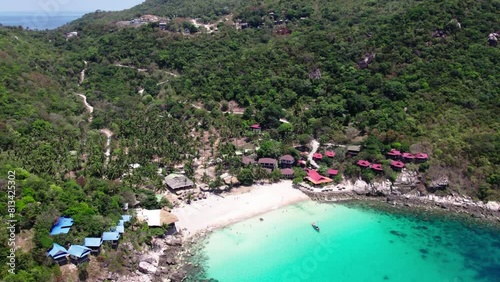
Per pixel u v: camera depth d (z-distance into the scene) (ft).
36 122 362.94
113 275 220.02
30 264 195.72
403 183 345.31
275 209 314.76
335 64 485.56
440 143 363.76
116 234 237.04
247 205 316.60
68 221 232.12
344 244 274.36
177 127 424.87
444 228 300.40
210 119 451.12
